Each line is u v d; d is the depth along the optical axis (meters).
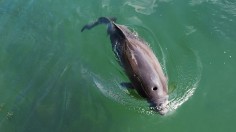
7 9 14.75
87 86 11.62
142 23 12.91
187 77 11.06
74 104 11.18
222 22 12.41
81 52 12.71
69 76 12.04
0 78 12.37
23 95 11.73
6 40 13.55
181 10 13.03
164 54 11.81
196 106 10.44
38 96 11.61
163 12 13.13
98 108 10.96
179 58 11.64
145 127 10.28
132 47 11.27
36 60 12.74
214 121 10.13
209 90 10.73
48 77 12.14
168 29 12.57
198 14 12.79
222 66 11.26
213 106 10.41
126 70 11.21
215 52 11.62
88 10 13.91
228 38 11.95
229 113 10.23
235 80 10.89
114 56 12.03
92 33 13.12
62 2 14.45
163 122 10.30
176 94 10.65
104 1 13.93
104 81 11.62
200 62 11.43
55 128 10.69
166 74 11.19
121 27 12.28
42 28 13.77
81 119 10.78
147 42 12.19
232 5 12.86
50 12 14.23
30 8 14.58
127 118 10.55
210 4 12.98
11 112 11.30
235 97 10.54
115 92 11.20
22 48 13.21
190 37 12.18
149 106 10.46
